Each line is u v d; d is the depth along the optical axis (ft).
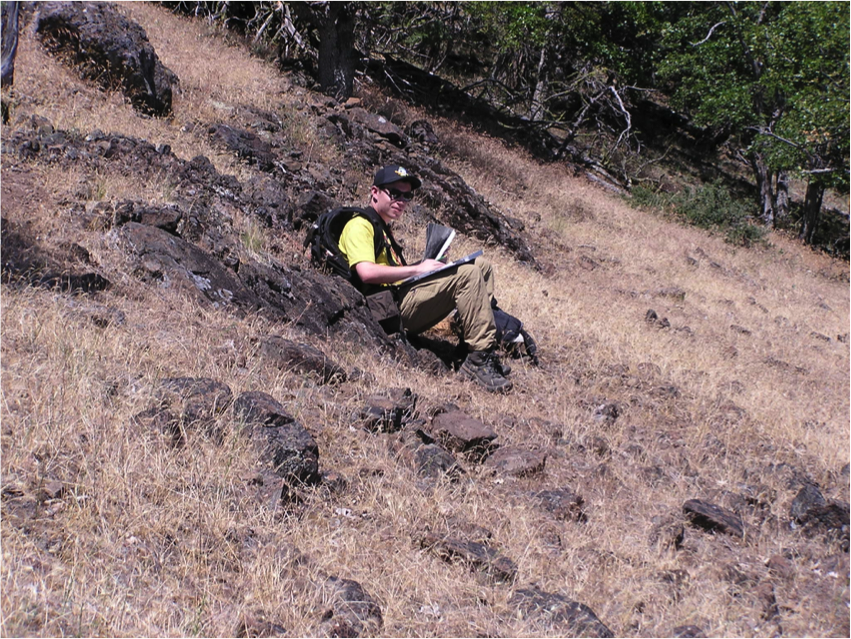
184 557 8.85
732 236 65.26
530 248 39.75
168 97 30.91
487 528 11.58
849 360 36.19
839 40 73.46
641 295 37.58
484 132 72.43
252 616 8.16
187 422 11.19
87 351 12.00
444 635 8.93
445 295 18.15
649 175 92.32
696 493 15.21
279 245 20.84
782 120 76.23
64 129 22.89
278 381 13.80
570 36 82.38
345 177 34.40
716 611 10.88
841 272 70.03
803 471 18.02
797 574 12.77
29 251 14.64
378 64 74.95
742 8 89.10
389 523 11.04
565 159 80.74
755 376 27.58
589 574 11.02
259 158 29.78
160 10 55.52
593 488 14.12
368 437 13.26
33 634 6.99
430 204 35.96
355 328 17.80
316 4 52.37
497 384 17.97
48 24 29.27
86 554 8.30
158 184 20.47
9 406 10.22
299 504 10.71
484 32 79.36
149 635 7.47
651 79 95.96
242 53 50.65
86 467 9.53
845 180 75.77
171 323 14.44
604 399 19.19
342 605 8.77
